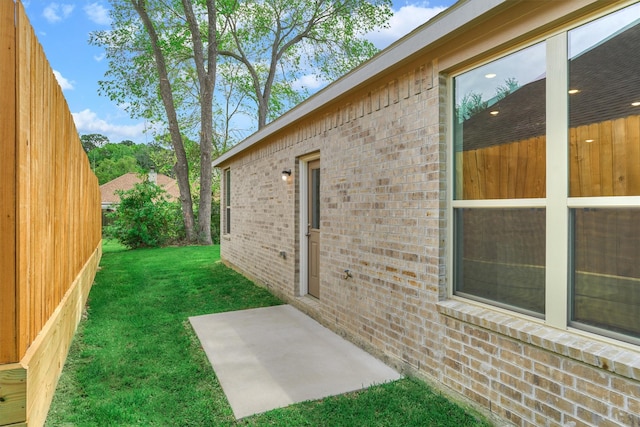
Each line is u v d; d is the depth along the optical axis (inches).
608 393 77.9
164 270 355.6
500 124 106.3
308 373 136.6
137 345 163.9
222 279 311.0
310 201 225.9
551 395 88.5
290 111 216.8
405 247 135.6
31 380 80.7
